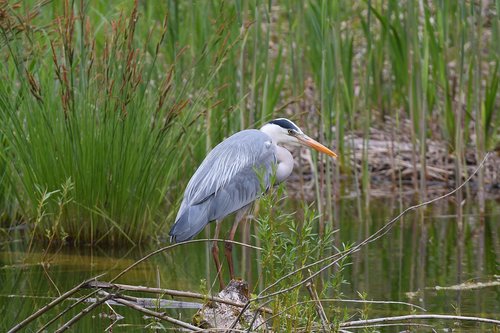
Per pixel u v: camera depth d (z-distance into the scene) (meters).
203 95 13.98
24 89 12.98
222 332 8.41
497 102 19.23
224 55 14.16
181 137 13.72
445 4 15.67
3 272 11.67
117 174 13.09
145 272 11.83
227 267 12.16
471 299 10.31
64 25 13.25
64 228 13.27
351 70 16.44
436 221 14.88
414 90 16.86
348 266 12.02
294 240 8.04
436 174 17.75
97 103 13.00
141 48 14.41
